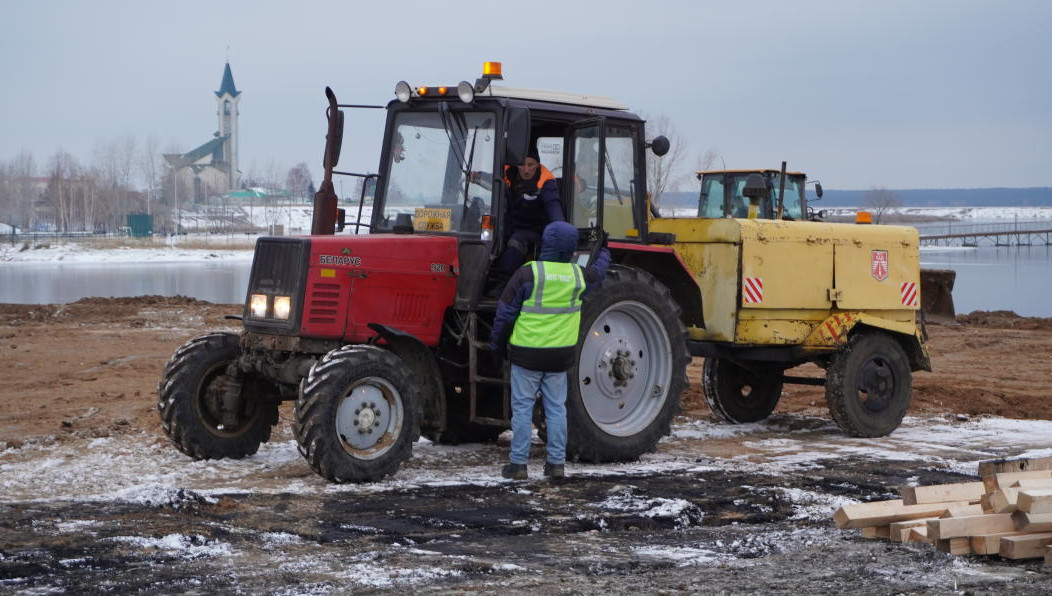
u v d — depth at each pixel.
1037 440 9.77
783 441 9.62
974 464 8.40
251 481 7.41
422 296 8.05
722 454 8.93
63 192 108.62
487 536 5.94
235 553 5.42
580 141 8.50
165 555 5.33
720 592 4.82
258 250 7.84
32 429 9.50
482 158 8.18
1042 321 21.62
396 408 7.48
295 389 7.88
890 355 10.13
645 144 8.97
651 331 8.64
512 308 7.52
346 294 7.70
